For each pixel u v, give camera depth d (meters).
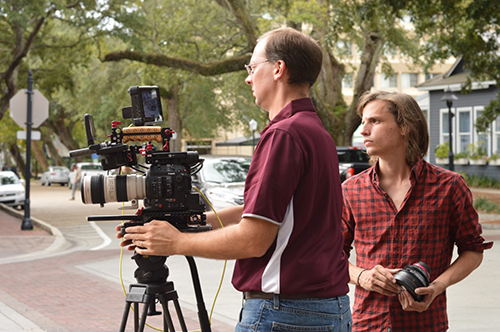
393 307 2.93
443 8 18.73
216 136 42.34
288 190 2.25
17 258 11.39
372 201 3.06
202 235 2.36
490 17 17.88
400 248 2.99
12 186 24.59
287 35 2.48
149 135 2.68
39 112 16.34
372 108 3.02
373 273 2.85
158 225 2.42
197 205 2.61
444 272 2.93
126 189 2.58
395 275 2.80
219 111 40.22
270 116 2.55
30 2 21.25
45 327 6.26
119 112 38.69
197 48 27.27
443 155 31.64
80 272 9.69
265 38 2.52
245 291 2.42
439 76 33.28
